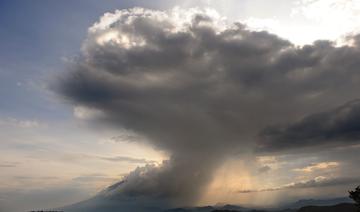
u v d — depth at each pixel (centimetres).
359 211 19225
